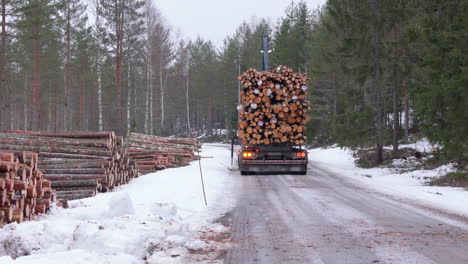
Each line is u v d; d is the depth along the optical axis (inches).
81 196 409.4
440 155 660.7
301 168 703.1
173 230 253.1
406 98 904.3
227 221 317.7
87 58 1792.6
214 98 2849.4
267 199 435.2
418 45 730.8
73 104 2465.6
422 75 665.6
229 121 2726.4
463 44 578.2
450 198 445.1
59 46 1686.8
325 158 1195.9
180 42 2600.9
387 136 1136.2
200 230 284.4
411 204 402.0
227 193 482.6
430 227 292.2
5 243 221.3
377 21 877.8
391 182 624.7
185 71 2842.0
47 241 229.1
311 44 1863.9
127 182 563.2
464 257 215.3
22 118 2596.0
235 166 874.1
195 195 449.4
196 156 1025.5
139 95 2225.6
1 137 481.1
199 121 3444.9
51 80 1996.8
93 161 452.8
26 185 280.2
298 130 707.4
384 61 874.1
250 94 704.4
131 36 1449.3
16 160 277.3
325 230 282.8
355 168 895.7
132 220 279.3
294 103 707.4
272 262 209.6
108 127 2176.4
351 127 924.6
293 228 290.2
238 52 2694.4
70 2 1679.4
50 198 322.3
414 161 846.5
